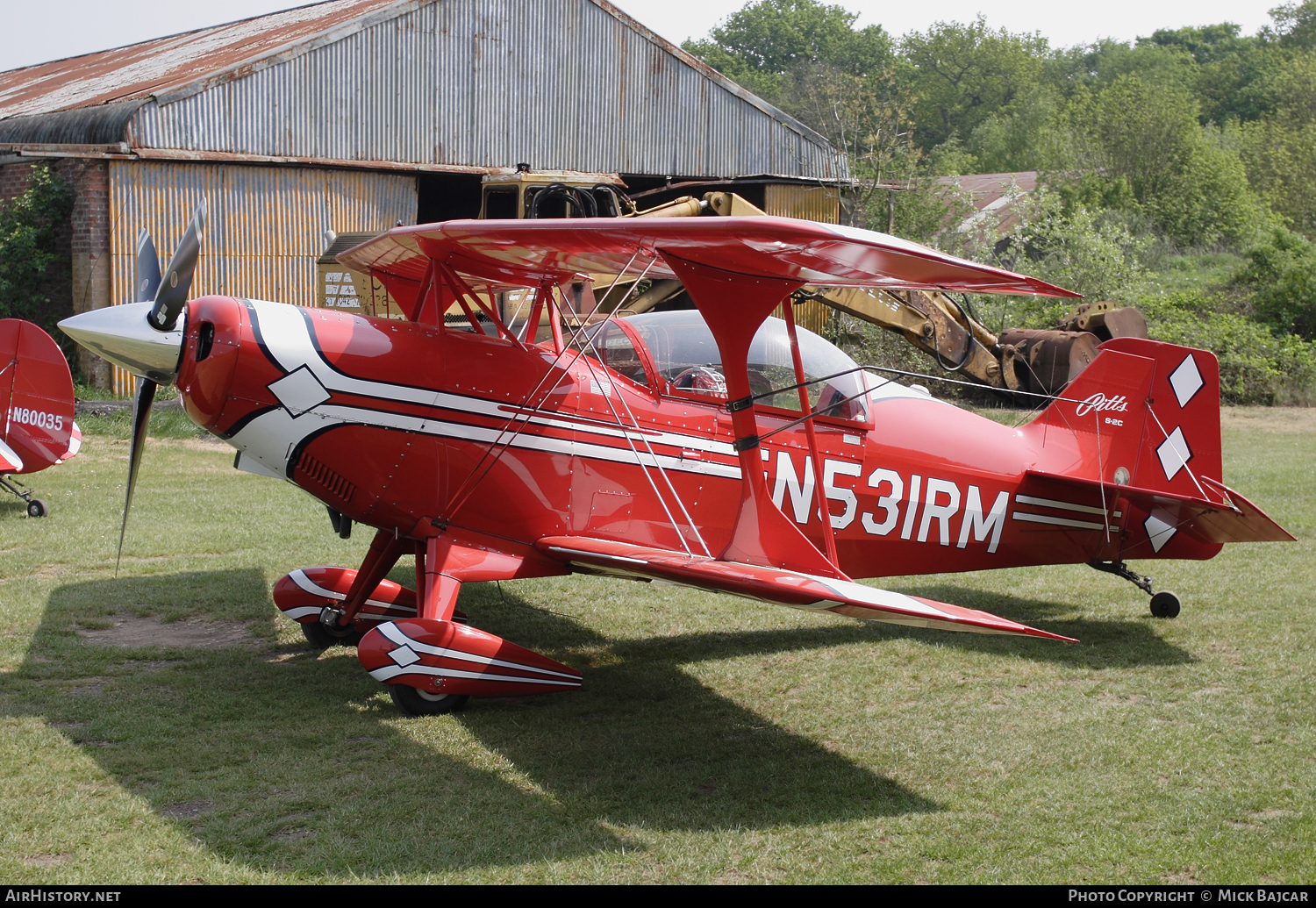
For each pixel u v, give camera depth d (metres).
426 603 4.76
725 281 4.29
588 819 3.63
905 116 25.06
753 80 65.62
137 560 7.00
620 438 5.14
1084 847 3.47
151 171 13.81
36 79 24.30
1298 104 48.53
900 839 3.53
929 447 5.84
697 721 4.63
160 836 3.40
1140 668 5.34
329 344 4.70
